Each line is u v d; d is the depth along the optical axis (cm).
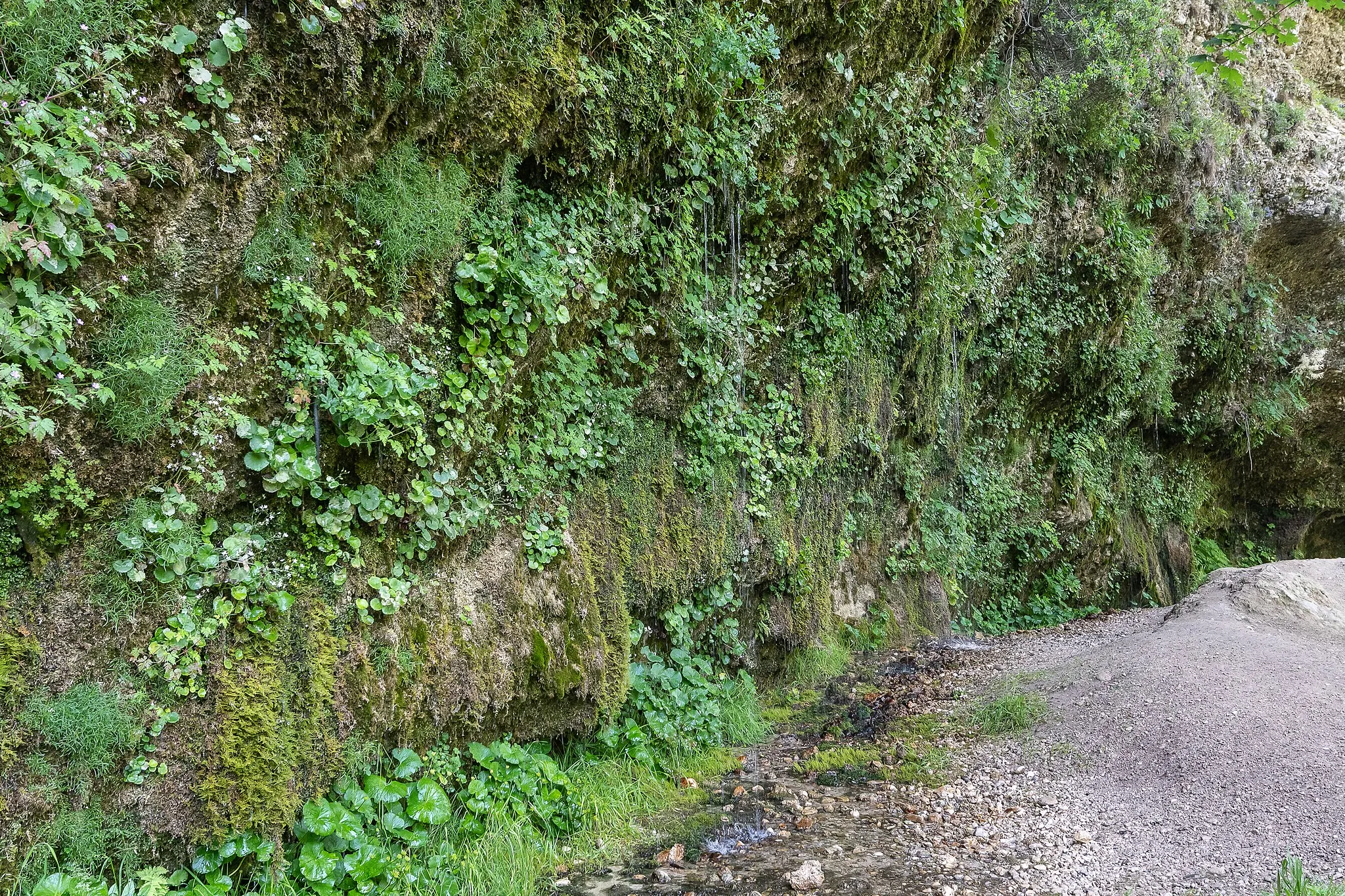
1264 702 527
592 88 486
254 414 357
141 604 318
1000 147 1001
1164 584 1477
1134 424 1442
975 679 740
